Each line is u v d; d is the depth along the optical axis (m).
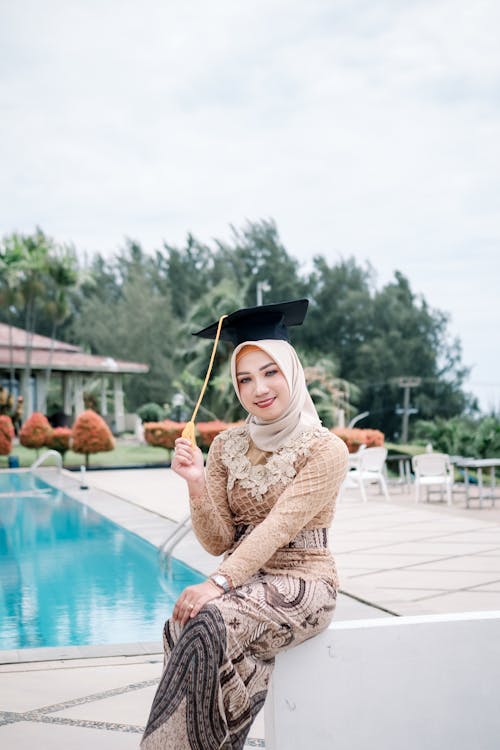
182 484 15.30
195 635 2.11
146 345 44.81
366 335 47.41
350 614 4.85
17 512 11.59
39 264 30.48
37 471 18.73
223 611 2.15
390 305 48.00
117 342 44.72
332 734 2.34
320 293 47.59
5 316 42.91
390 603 5.12
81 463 22.52
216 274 48.44
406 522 9.34
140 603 6.06
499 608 5.00
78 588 6.63
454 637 2.43
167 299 46.97
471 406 48.44
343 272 47.97
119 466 20.66
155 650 4.21
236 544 2.52
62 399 33.41
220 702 2.10
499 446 18.00
